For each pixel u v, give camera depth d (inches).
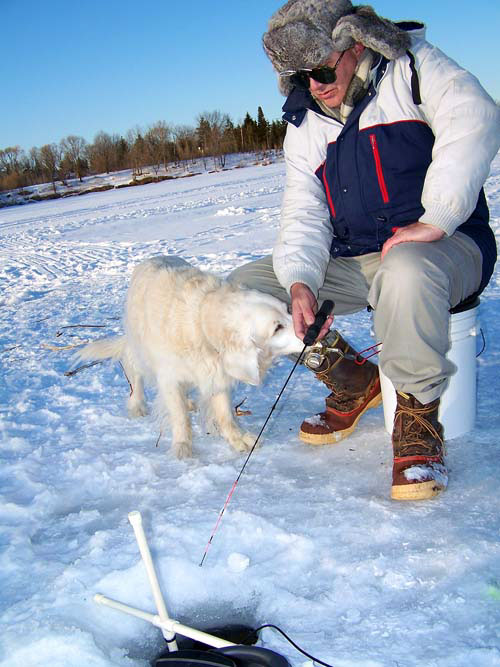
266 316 105.4
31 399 154.8
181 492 100.3
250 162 2164.1
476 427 108.7
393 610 66.6
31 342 217.5
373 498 90.0
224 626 71.8
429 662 58.6
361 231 105.4
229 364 108.9
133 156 2536.9
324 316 99.5
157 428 130.5
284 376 155.5
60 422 138.8
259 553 80.6
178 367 118.9
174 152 2476.6
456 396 103.0
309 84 96.2
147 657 68.0
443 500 86.6
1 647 65.5
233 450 117.5
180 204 783.7
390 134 95.2
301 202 109.7
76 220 792.9
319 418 114.0
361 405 112.7
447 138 86.2
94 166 2682.1
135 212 773.3
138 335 124.4
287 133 112.0
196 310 113.3
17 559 83.2
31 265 431.5
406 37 91.1
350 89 95.8
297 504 90.9
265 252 334.3
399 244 88.3
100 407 145.9
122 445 124.0
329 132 102.8
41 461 116.6
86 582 76.7
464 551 73.4
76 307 273.1
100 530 89.6
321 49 90.2
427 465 88.7
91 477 108.8
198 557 80.4
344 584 71.6
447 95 87.7
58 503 101.4
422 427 90.0
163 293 118.1
